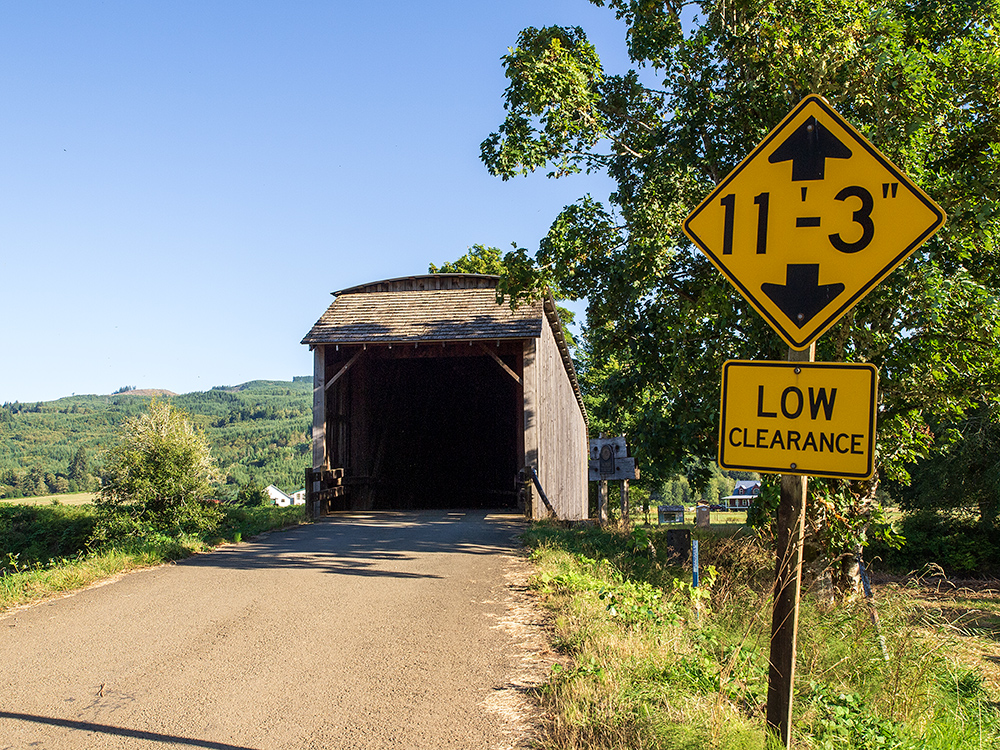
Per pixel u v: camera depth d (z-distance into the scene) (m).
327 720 4.64
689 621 6.83
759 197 3.36
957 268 9.98
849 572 11.22
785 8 10.49
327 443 17.86
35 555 18.48
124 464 18.00
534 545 11.48
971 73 10.55
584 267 12.76
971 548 20.69
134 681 5.35
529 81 12.08
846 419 3.07
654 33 12.61
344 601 7.70
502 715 4.66
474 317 17.23
